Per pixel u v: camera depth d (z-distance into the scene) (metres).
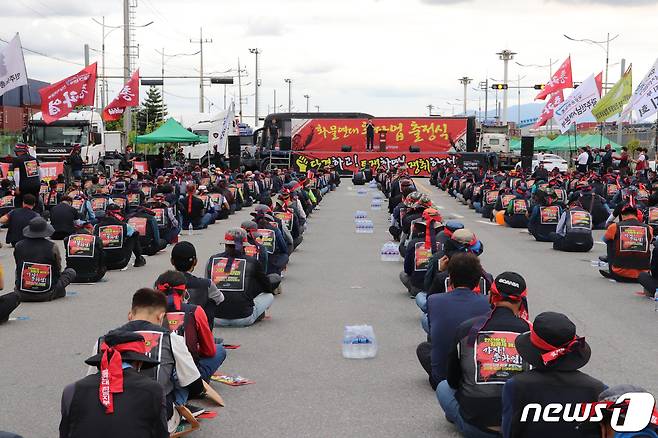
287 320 11.66
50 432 7.04
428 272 9.92
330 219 27.70
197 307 7.09
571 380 4.84
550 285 14.73
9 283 15.09
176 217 22.44
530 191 28.31
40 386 8.41
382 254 17.95
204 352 7.18
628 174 36.84
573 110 36.75
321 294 13.81
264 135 57.56
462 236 8.90
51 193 26.98
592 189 27.61
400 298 13.42
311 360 9.47
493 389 5.89
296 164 55.06
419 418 7.39
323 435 6.96
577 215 19.19
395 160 54.56
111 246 16.16
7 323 11.42
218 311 10.87
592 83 36.28
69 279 13.48
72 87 31.12
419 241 12.14
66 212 20.44
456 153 53.91
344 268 16.80
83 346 10.12
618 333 10.90
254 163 55.38
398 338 10.59
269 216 14.02
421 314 12.05
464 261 7.00
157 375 5.87
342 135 54.88
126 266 16.72
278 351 9.88
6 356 9.62
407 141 54.69
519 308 6.11
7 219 18.34
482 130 62.12
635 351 9.90
